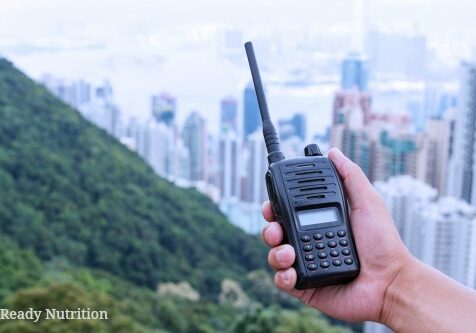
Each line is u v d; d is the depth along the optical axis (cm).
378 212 72
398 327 68
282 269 69
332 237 69
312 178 72
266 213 75
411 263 70
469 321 63
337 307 72
